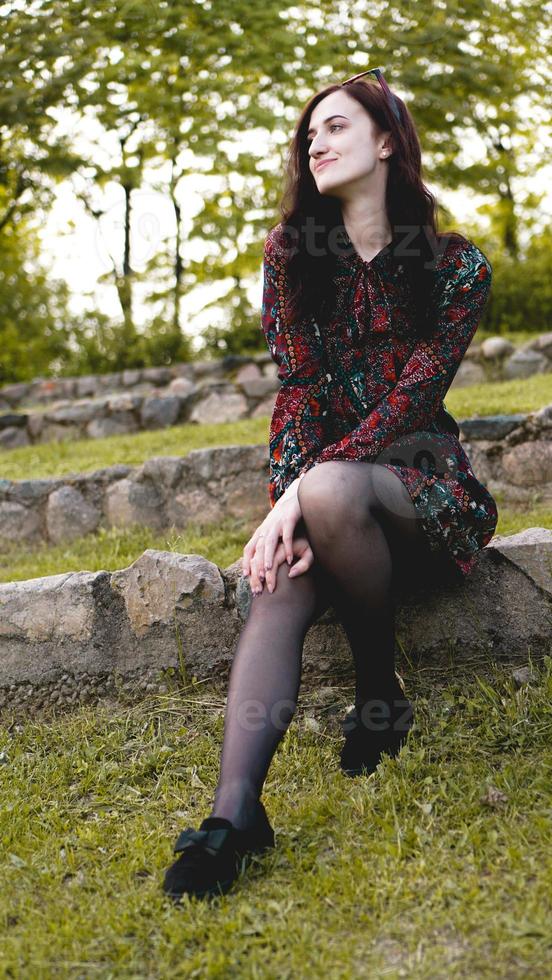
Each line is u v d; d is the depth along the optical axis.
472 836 1.66
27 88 9.40
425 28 9.68
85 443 6.43
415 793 1.84
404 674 2.29
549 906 1.46
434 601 2.31
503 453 3.85
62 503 4.32
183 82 10.03
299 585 1.82
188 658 2.44
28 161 10.84
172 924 1.50
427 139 11.00
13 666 2.51
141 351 11.20
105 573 2.52
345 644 2.35
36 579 2.57
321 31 9.72
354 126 2.05
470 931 1.43
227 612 2.43
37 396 10.09
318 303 2.08
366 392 2.06
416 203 2.05
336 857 1.68
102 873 1.72
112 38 9.34
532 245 11.33
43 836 1.89
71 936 1.53
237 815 1.55
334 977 1.35
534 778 1.83
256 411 7.76
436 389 1.99
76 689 2.47
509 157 12.62
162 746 2.18
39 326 15.00
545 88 10.92
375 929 1.46
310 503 1.79
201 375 9.34
